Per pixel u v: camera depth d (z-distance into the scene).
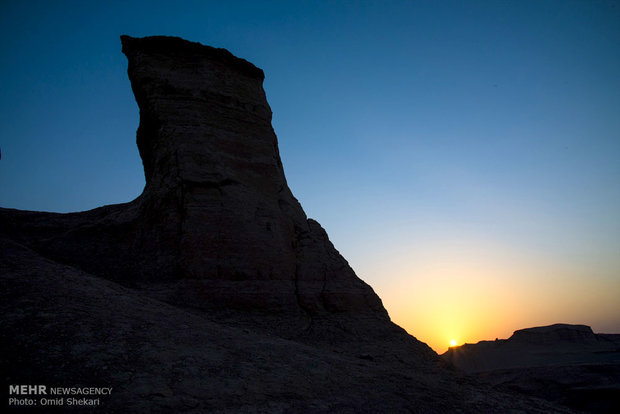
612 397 27.25
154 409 6.09
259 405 6.90
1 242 11.23
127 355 7.38
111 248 14.54
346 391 8.30
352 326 14.62
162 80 17.41
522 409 9.52
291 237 16.92
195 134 16.52
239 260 14.55
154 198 15.38
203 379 7.29
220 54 19.06
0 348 6.65
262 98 19.77
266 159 18.12
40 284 9.26
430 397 9.01
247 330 11.45
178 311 10.82
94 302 9.21
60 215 17.16
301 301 14.95
